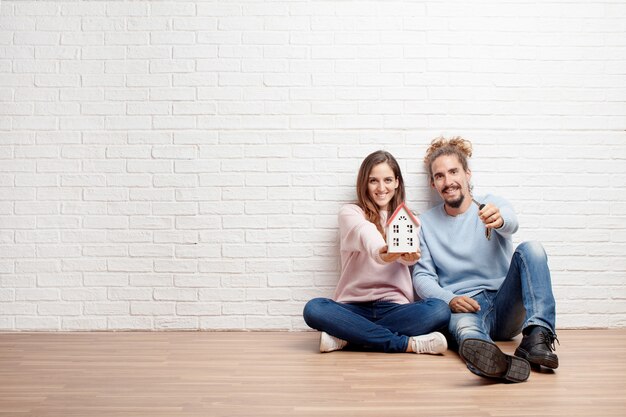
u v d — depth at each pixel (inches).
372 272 106.7
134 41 119.0
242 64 118.9
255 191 118.1
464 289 105.2
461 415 62.6
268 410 64.4
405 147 118.5
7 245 117.1
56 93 118.4
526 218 118.5
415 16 119.1
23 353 95.6
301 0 119.0
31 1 118.7
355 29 119.0
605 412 63.8
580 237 118.5
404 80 118.9
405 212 93.0
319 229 118.0
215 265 117.6
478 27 119.4
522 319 100.5
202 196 118.1
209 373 81.6
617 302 117.9
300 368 84.8
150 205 118.0
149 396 70.0
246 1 119.0
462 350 75.0
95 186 118.0
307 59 118.9
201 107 118.6
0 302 116.5
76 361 89.4
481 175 118.7
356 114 118.6
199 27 118.9
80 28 118.8
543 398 69.2
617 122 119.6
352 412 63.6
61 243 117.3
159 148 118.3
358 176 113.1
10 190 117.6
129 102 118.6
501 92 119.1
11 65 118.5
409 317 97.8
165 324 117.0
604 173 119.1
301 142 118.5
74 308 116.7
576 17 119.5
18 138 118.1
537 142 119.0
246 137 118.6
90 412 63.6
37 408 65.2
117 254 117.5
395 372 82.3
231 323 117.3
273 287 117.6
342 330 96.1
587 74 119.6
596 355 93.3
